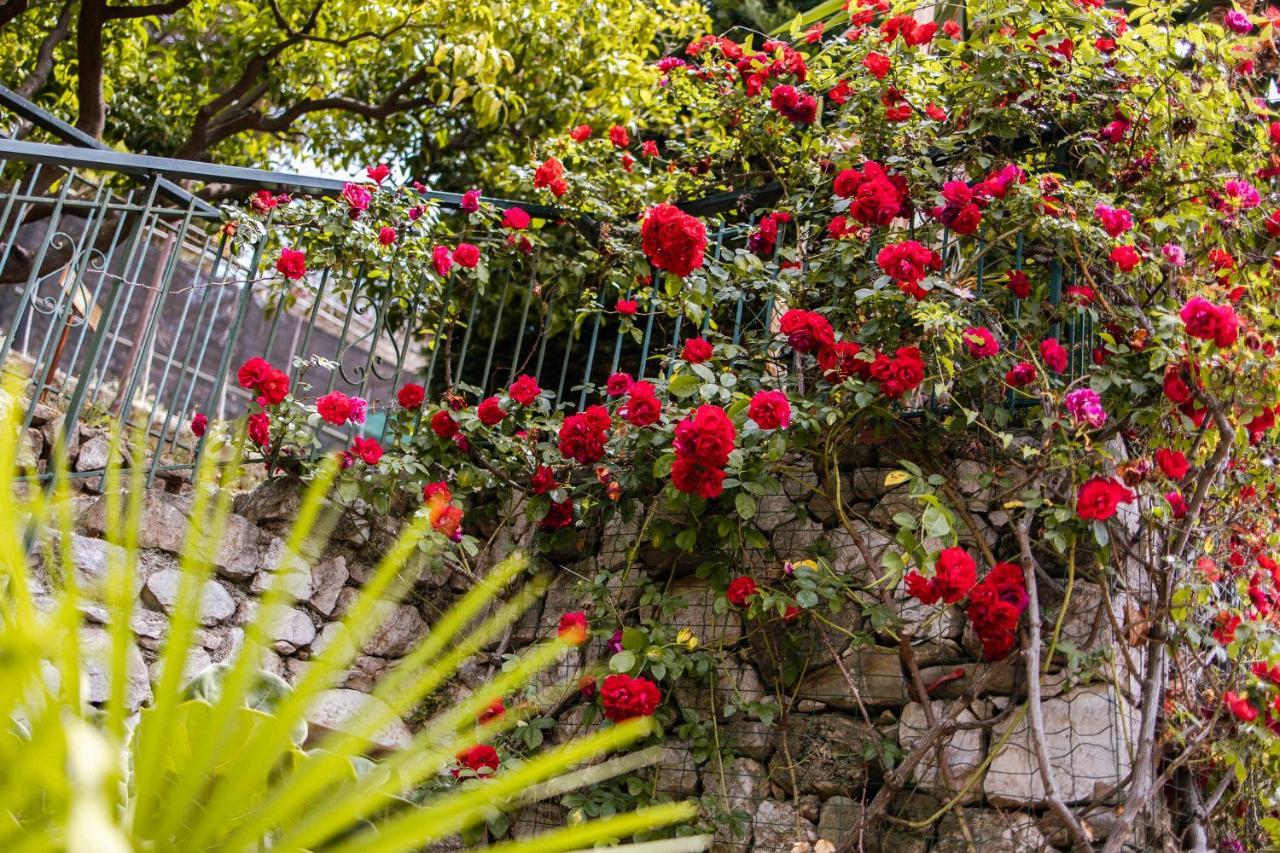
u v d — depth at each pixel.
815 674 2.94
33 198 3.37
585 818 2.88
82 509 2.93
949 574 2.55
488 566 3.49
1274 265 3.03
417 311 3.93
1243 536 2.88
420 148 7.58
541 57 6.42
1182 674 2.71
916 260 2.83
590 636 3.15
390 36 6.19
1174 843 2.62
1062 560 2.76
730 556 3.09
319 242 3.69
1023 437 2.94
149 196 3.26
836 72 3.82
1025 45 3.29
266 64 6.46
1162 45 3.20
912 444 2.98
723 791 2.90
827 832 2.76
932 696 2.79
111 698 0.67
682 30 6.61
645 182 4.18
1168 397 2.66
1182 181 3.13
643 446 3.13
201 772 0.69
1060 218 2.92
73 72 6.93
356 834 0.98
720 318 3.78
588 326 6.79
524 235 3.84
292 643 3.08
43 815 0.70
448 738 3.03
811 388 3.23
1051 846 2.54
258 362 3.29
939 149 3.38
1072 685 2.63
